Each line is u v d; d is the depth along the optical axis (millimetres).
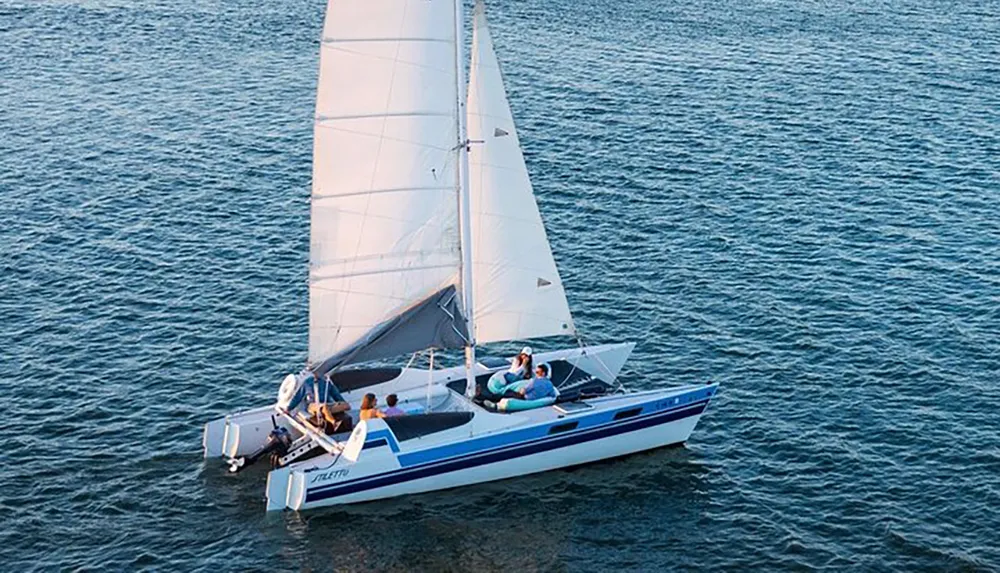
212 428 46812
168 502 44500
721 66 99562
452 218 45406
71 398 51219
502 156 46094
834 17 116312
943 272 64375
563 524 44156
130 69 95188
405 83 43469
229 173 75750
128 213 69688
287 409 46281
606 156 79625
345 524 43594
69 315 58281
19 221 68000
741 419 50938
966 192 75188
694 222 70250
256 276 63062
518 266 47281
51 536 42469
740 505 45344
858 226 70000
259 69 96500
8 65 94688
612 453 47906
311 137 82250
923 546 42938
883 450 48719
